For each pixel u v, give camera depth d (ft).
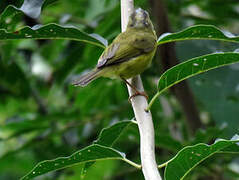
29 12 20.79
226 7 44.91
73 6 49.47
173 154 40.11
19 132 42.06
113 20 35.60
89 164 21.62
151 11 37.27
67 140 48.08
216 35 20.33
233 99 35.04
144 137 19.07
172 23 42.14
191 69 19.53
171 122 42.57
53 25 20.31
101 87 43.91
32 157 46.73
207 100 35.53
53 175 46.19
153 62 42.70
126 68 26.91
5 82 45.93
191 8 50.14
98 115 42.73
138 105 20.39
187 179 35.45
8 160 46.11
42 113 51.24
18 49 46.62
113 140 22.17
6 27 23.21
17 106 53.98
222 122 34.88
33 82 49.85
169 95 43.42
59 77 41.57
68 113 40.57
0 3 28.32
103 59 26.58
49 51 41.70
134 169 43.04
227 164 35.24
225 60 19.34
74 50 40.45
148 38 27.99
